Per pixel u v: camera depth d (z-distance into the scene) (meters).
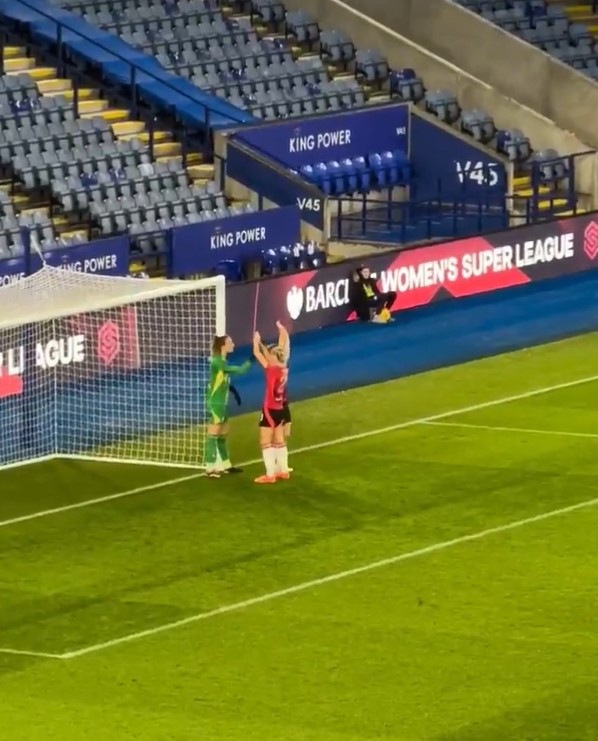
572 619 53.75
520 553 59.41
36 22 100.31
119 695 48.69
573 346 86.94
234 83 102.88
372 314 90.50
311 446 71.38
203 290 80.62
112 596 56.12
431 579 57.22
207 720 47.00
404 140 103.50
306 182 94.69
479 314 92.56
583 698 48.19
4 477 67.94
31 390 72.69
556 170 105.31
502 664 50.53
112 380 76.19
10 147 91.56
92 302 70.44
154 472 68.31
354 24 110.44
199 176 97.00
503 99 107.38
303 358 84.88
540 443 71.31
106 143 94.38
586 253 101.00
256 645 52.12
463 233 101.12
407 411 76.31
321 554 59.53
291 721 46.88
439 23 110.31
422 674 49.88
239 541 60.81
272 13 109.75
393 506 64.12
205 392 75.56
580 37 115.06
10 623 54.06
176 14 105.69
